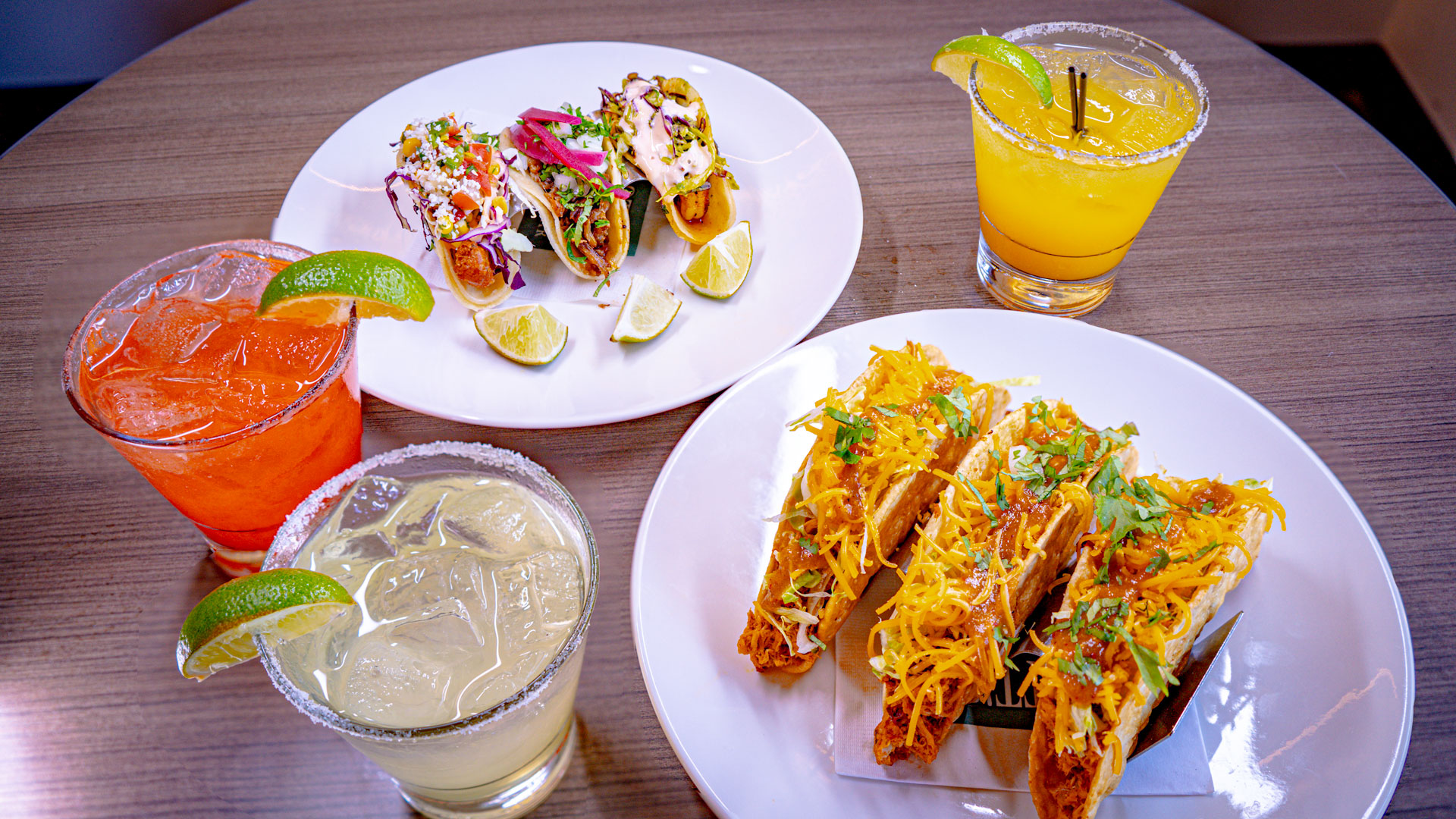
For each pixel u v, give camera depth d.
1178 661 0.37
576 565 0.35
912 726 0.35
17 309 0.47
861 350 0.45
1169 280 0.50
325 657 0.34
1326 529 0.40
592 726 0.37
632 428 0.45
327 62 0.60
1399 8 1.09
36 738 0.36
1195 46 0.60
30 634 0.39
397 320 0.48
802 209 0.52
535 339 0.46
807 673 0.38
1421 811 0.35
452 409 0.44
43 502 0.42
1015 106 0.47
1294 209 0.52
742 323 0.48
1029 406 0.42
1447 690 0.37
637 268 0.52
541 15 0.63
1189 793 0.35
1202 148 0.55
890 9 0.63
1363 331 0.47
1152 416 0.43
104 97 0.58
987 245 0.50
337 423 0.40
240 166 0.54
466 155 0.50
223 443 0.36
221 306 0.42
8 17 1.03
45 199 0.52
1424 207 0.52
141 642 0.39
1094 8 0.62
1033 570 0.39
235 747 0.37
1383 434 0.44
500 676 0.33
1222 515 0.39
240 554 0.41
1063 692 0.35
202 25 0.62
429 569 0.36
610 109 0.54
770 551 0.40
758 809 0.35
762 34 0.62
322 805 0.36
